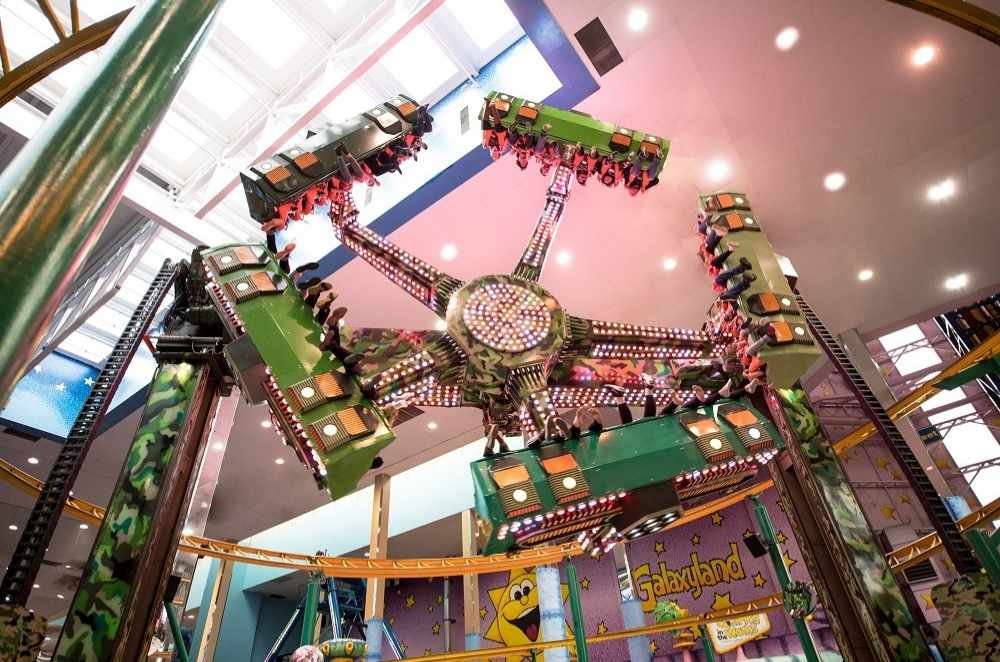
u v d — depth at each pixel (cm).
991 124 1087
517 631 2191
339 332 624
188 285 736
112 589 539
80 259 179
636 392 760
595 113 1101
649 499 582
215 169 1465
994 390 1781
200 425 670
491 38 1352
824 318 1416
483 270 1301
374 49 1077
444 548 2158
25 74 456
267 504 2205
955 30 986
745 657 1764
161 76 229
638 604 1648
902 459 679
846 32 998
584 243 1277
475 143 1139
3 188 176
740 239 780
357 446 545
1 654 415
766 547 1047
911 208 1207
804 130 1110
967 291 1345
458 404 692
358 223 759
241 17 1395
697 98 1072
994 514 762
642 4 957
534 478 552
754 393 720
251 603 2444
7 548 1939
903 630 606
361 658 1010
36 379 1859
